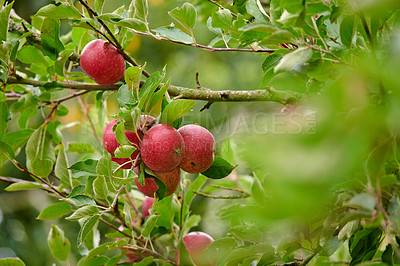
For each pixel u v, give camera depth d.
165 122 2.28
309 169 0.81
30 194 6.01
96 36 3.14
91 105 3.87
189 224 3.35
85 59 2.56
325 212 1.88
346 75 1.11
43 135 3.25
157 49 6.20
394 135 1.33
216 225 4.04
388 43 1.76
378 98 1.34
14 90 3.42
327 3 2.00
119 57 2.57
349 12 1.69
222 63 6.43
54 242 3.16
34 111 3.43
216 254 2.85
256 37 2.25
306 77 2.28
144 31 2.53
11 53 2.74
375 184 1.53
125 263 3.08
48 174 3.09
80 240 2.20
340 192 1.84
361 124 0.95
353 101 1.05
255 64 6.23
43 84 2.86
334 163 0.84
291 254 2.30
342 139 0.90
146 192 2.41
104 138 2.34
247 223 2.54
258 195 2.47
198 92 2.62
